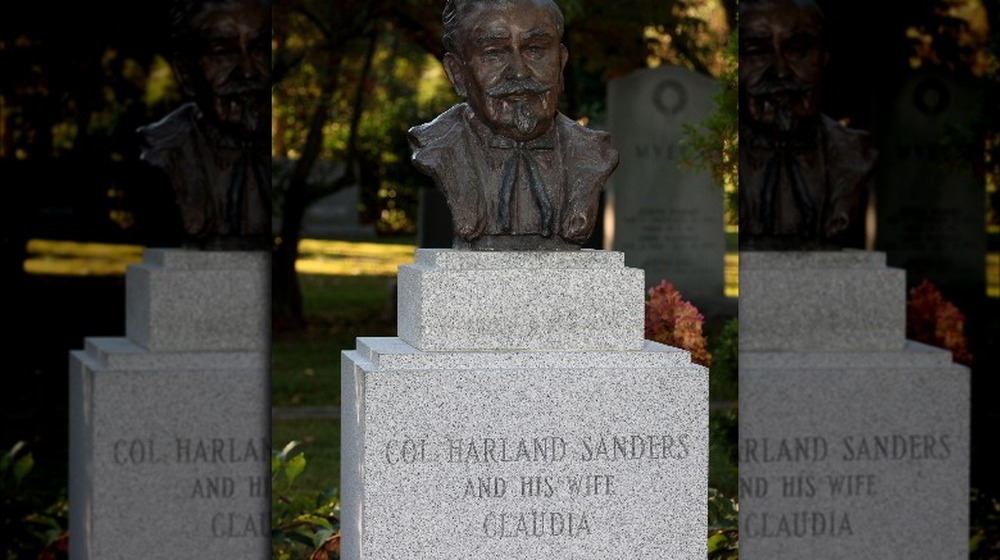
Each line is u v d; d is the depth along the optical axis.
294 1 12.20
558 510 4.62
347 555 5.02
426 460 4.56
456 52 4.97
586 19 12.11
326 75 12.84
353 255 16.73
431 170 4.83
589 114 13.77
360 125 17.16
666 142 12.41
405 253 17.05
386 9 12.23
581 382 4.62
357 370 4.73
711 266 12.40
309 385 10.45
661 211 12.40
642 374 4.65
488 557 4.59
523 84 4.79
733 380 7.39
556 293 4.68
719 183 9.74
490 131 4.91
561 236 4.85
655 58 13.10
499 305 4.66
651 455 4.66
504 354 4.64
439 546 4.57
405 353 4.59
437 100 16.84
